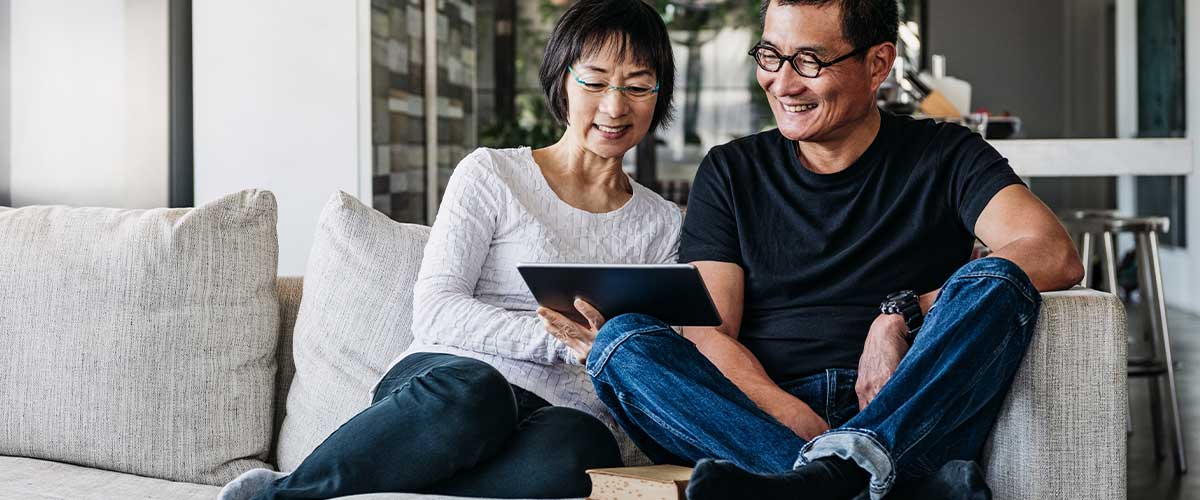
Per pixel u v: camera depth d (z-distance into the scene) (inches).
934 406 61.2
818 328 78.0
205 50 151.0
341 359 82.4
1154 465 138.9
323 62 150.8
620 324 66.4
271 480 69.9
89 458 80.9
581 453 69.2
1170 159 144.8
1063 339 65.4
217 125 151.5
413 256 84.1
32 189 151.5
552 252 79.0
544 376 76.2
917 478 60.1
